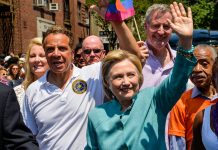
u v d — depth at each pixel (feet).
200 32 36.76
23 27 63.93
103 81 11.27
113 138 10.61
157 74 13.74
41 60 15.55
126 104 10.89
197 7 68.85
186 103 12.92
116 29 12.14
